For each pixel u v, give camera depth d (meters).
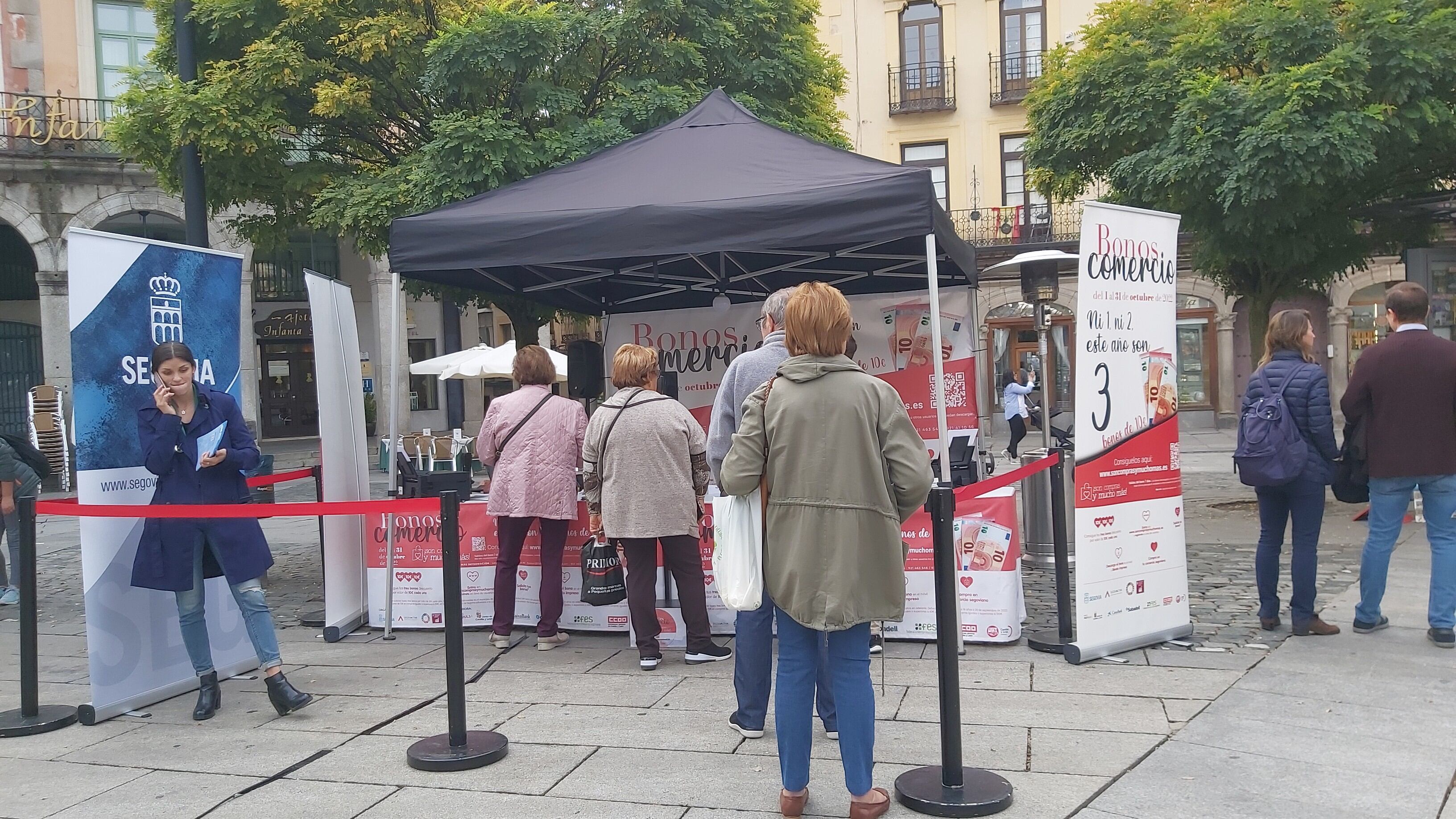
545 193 5.95
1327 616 5.81
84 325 4.59
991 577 5.38
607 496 5.07
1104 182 11.21
